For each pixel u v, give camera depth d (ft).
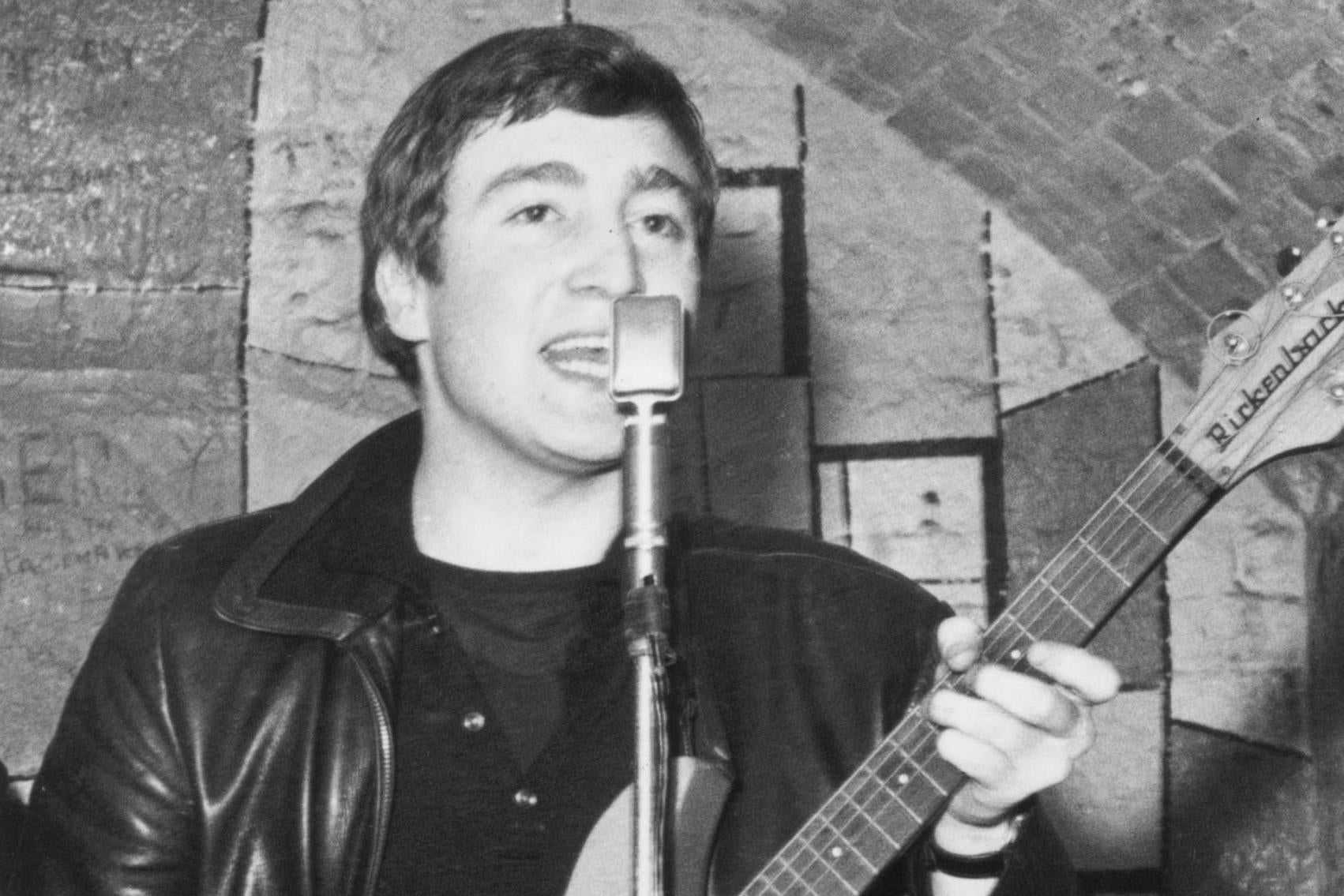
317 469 12.69
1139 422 13.09
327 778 7.55
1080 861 12.65
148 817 7.59
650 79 7.75
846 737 7.72
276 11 13.03
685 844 7.17
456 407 7.70
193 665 7.73
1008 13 11.62
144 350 12.65
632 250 7.50
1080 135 12.18
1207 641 12.82
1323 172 11.16
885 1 12.14
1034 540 13.01
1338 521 12.46
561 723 7.53
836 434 13.01
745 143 13.19
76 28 12.82
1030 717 6.27
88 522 12.45
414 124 7.91
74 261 12.67
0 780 11.86
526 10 13.15
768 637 7.89
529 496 7.64
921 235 13.23
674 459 12.84
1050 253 13.21
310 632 7.65
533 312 7.40
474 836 7.38
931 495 13.01
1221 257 12.23
